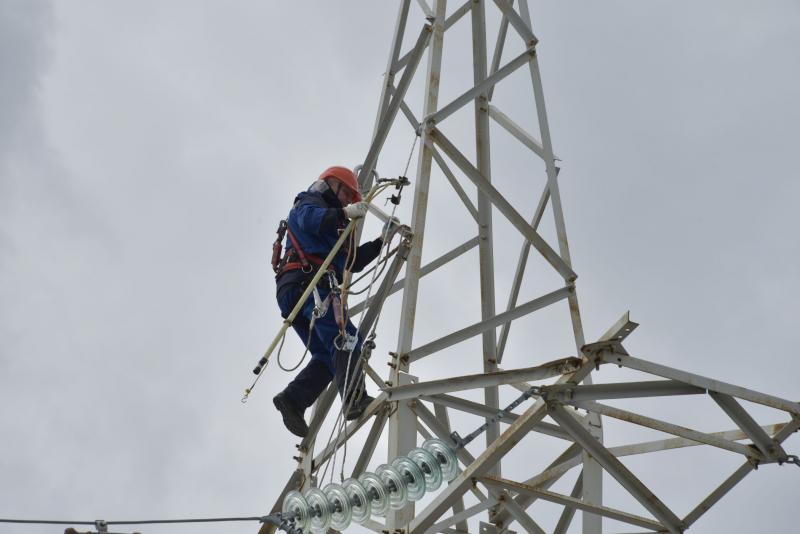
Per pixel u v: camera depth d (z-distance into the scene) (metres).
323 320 14.00
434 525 13.34
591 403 12.73
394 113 15.62
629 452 14.48
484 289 16.61
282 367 13.55
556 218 14.66
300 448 14.74
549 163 15.16
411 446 13.03
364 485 11.99
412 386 12.92
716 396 12.18
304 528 11.73
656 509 12.97
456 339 13.78
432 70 14.81
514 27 15.61
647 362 11.86
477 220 16.80
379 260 13.96
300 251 14.34
